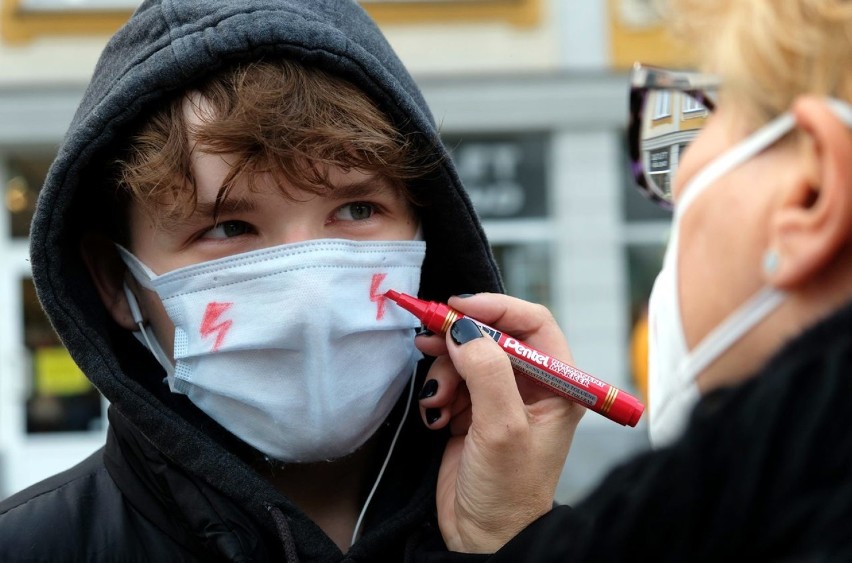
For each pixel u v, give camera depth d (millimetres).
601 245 8359
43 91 7906
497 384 1206
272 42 1212
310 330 1220
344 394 1267
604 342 8312
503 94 8281
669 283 919
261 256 1224
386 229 1325
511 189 8438
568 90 8281
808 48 739
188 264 1257
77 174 1246
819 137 716
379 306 1290
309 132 1169
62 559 1202
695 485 720
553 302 8406
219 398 1273
